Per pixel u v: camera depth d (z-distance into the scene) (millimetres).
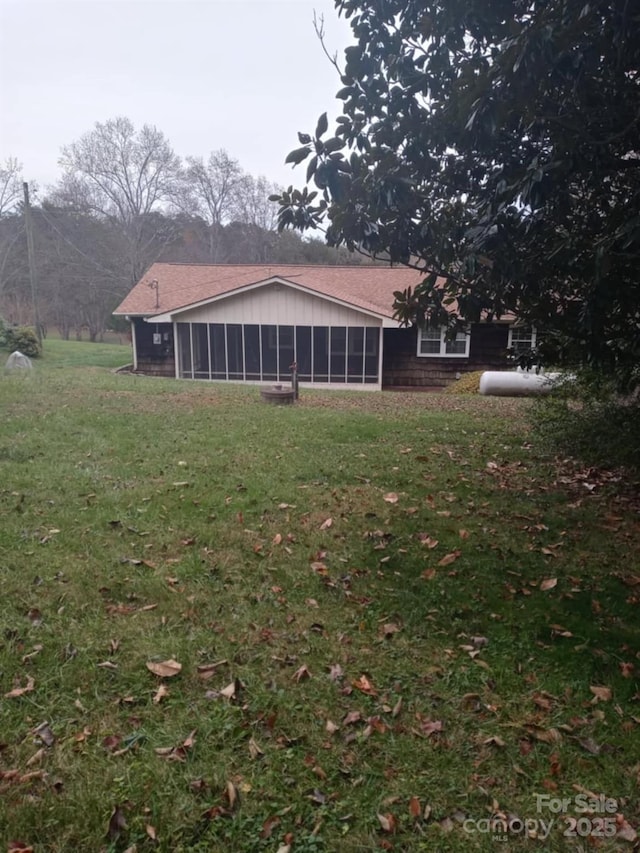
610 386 6098
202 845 1632
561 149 2816
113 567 3301
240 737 2055
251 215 38469
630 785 1906
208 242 37469
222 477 4988
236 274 19094
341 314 15367
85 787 1805
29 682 2295
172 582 3168
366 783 1874
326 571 3379
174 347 16141
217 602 2996
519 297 3732
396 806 1788
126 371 16312
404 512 4352
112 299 33469
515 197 3041
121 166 32688
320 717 2182
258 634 2727
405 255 3861
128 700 2225
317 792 1828
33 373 12570
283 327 15719
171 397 9516
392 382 16062
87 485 4641
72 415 7434
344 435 6812
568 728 2168
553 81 2674
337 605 3033
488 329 15430
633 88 2766
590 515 4410
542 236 3320
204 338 16031
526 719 2215
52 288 32219
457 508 4500
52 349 22391
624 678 2484
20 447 5664
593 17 2422
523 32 2508
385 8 3451
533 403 8391
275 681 2381
